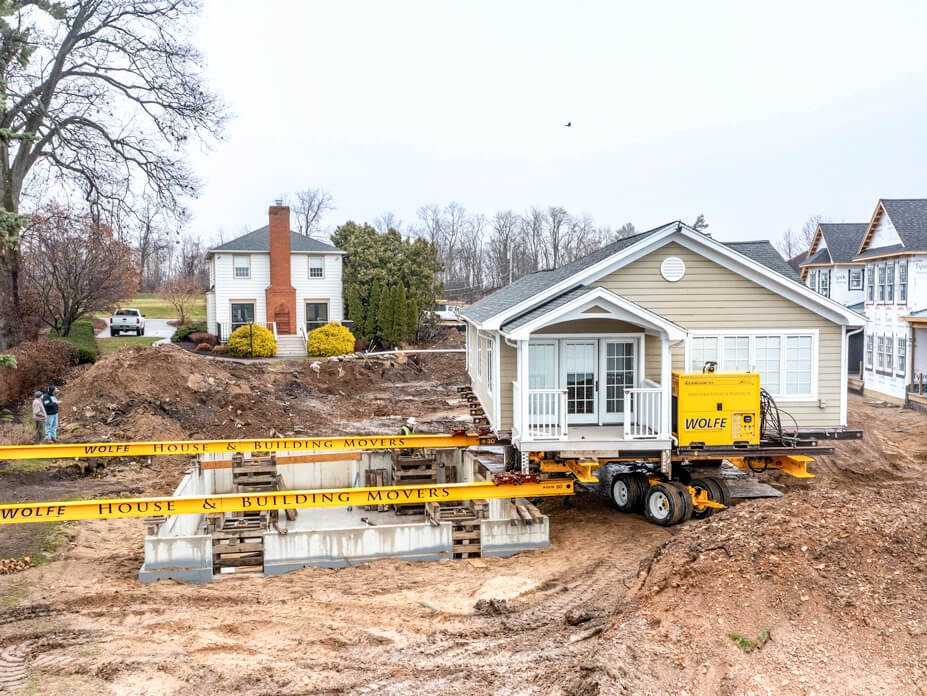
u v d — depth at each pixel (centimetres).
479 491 1341
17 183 2948
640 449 1419
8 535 1371
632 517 1542
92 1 3020
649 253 1581
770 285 1598
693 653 799
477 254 11631
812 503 1088
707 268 1591
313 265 4609
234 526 1443
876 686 722
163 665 874
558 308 1360
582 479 1410
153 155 3262
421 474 1766
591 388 1585
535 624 994
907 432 2495
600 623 970
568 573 1197
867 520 987
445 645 931
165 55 3170
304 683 833
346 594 1120
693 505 1466
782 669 759
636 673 771
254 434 2355
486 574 1209
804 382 1625
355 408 2989
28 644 934
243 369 3106
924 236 3089
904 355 3156
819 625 820
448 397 3406
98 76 3119
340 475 1912
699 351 1603
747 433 1453
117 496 1662
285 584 1172
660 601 915
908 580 863
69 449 1547
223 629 985
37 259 3609
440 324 5597
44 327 3725
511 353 1549
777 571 896
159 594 1113
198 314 7219
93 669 863
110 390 2375
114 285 3881
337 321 4666
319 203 11338
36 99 2898
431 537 1304
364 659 895
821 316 1614
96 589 1130
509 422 1556
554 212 11169
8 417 2278
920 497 1104
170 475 1888
